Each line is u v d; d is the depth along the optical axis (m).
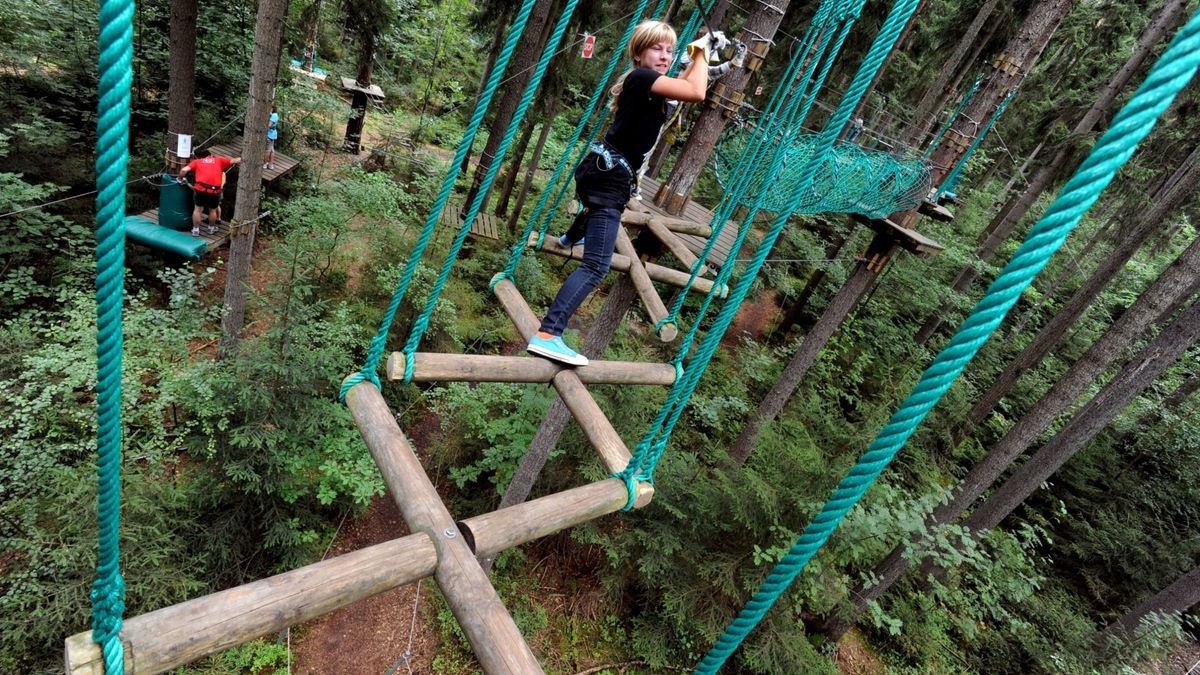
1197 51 0.65
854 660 7.51
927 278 12.95
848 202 6.53
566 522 1.89
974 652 8.21
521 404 7.05
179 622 1.20
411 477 1.77
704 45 2.47
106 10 0.77
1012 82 7.29
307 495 6.03
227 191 9.99
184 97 7.59
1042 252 0.75
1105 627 9.48
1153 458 12.20
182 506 5.01
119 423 1.02
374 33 12.96
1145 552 10.17
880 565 7.37
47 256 7.18
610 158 2.64
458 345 8.95
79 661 1.10
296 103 12.02
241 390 5.13
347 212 8.98
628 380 2.74
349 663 5.50
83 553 4.19
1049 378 13.84
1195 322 6.37
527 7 1.65
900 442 0.93
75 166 8.12
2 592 4.24
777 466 6.56
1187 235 15.18
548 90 12.04
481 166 11.76
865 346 12.62
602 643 6.45
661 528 6.44
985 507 8.09
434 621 6.06
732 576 6.11
